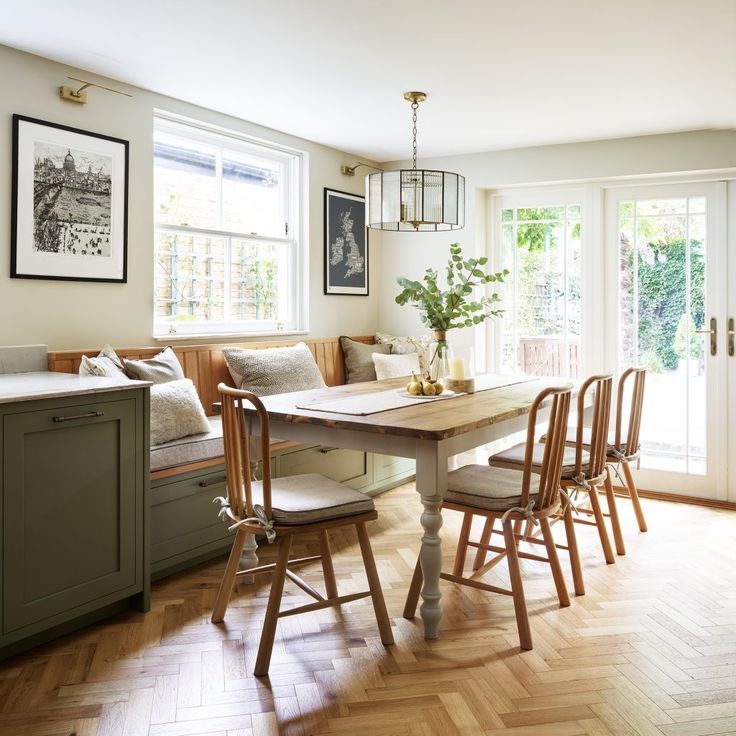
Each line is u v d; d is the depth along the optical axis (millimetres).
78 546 2342
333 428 2463
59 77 3143
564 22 2689
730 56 3037
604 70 3223
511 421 2738
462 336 5074
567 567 3090
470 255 5012
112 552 2469
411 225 3490
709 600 2717
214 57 3078
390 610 2627
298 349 4195
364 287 5211
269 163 4465
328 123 4164
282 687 2062
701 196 4395
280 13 2625
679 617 2557
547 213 4902
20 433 2135
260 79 3365
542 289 4949
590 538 3525
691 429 4484
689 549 3357
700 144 4242
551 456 2451
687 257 4453
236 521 2289
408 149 4852
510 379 3682
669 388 4543
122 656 2248
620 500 4383
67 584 2309
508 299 5070
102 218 3338
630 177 4508
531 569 3068
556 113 3934
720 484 4387
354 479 4160
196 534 3035
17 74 2988
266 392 3834
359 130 4328
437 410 2590
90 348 3326
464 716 1911
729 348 4344
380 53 3029
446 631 2443
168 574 2979
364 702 1983
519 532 3564
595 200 4691
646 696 2012
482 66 3168
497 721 1887
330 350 4770
